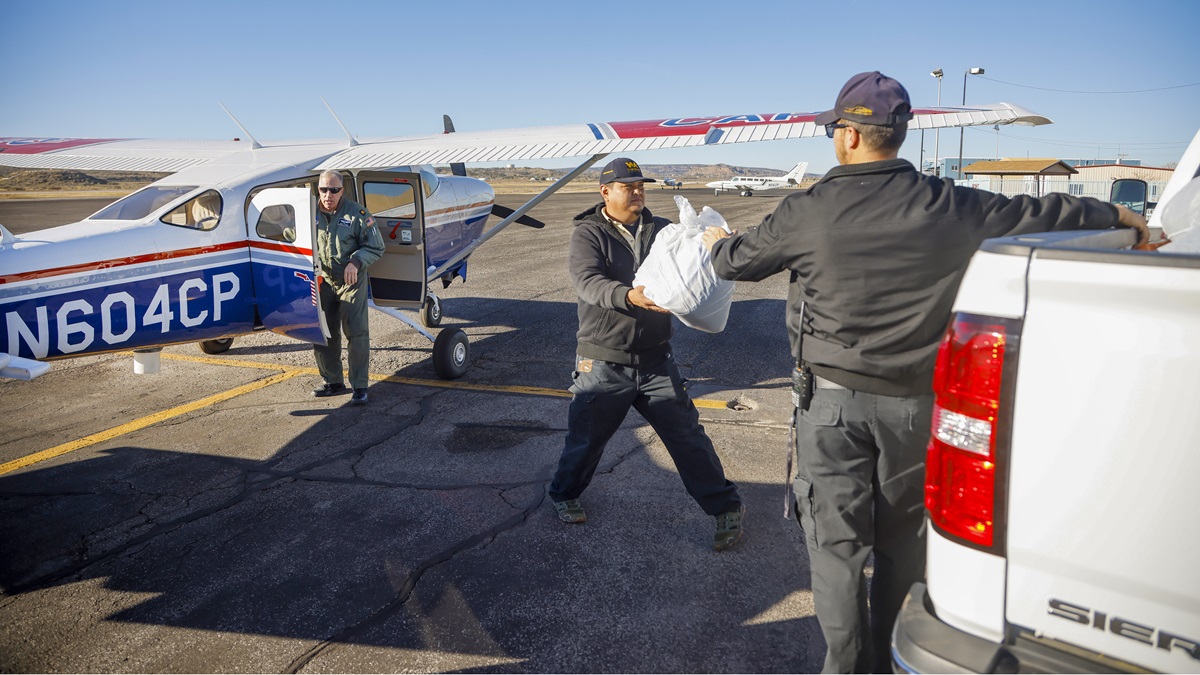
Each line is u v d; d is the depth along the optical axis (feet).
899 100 5.98
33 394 17.83
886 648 6.75
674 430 10.06
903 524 6.39
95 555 10.30
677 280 8.91
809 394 6.40
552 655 8.00
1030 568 4.22
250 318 16.99
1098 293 3.84
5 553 10.37
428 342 22.57
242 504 11.82
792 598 9.07
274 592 9.31
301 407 16.58
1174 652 3.86
